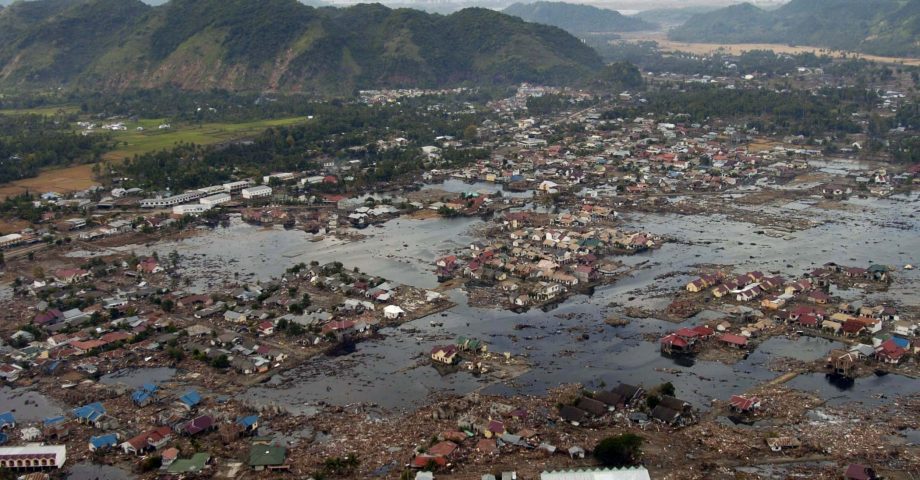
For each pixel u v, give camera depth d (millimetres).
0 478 124188
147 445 129125
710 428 133375
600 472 114500
